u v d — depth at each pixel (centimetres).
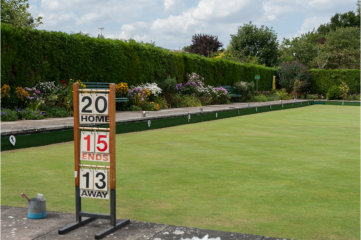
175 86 1780
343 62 5072
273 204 379
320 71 3488
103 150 302
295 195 412
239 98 2562
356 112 2014
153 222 320
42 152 674
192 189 436
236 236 272
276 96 3095
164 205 375
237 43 4547
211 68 2303
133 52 1627
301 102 2759
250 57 4372
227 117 1628
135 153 683
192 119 1345
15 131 700
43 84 1206
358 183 470
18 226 297
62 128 809
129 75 1608
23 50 1156
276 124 1304
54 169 536
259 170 543
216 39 5075
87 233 287
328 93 3338
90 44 1413
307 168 560
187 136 941
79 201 309
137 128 1042
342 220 332
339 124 1316
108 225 305
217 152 700
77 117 312
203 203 381
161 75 1822
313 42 6188
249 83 2658
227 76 2516
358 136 967
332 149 749
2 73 1088
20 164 568
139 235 280
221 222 326
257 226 316
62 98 1217
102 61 1466
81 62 1372
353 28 5562
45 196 405
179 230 288
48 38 1244
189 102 1841
